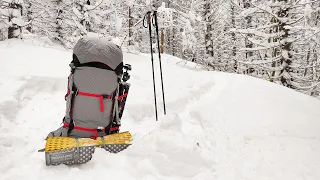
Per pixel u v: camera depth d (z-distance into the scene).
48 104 5.50
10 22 11.52
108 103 3.44
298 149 3.87
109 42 3.62
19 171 2.89
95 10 15.67
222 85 8.73
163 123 3.95
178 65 15.31
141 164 3.01
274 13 13.11
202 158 3.34
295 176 3.13
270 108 5.90
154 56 18.05
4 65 6.88
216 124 5.04
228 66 23.23
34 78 6.17
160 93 7.07
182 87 8.02
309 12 12.38
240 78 9.58
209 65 17.44
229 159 3.60
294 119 5.20
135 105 5.75
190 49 17.02
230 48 22.97
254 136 4.44
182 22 17.12
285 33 12.94
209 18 17.36
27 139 3.90
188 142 3.43
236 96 7.02
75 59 3.41
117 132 3.73
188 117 5.61
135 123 5.21
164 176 2.95
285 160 3.54
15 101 4.84
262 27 13.30
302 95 7.42
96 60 3.37
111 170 2.93
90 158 3.09
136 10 20.41
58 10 16.81
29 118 4.75
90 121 3.39
